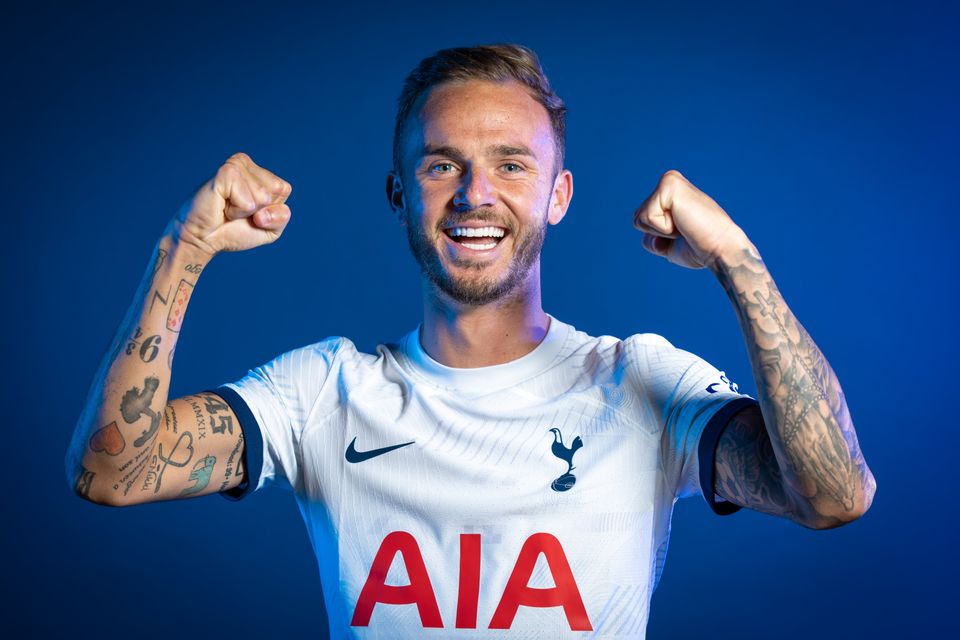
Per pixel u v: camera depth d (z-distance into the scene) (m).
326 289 4.05
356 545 1.40
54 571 3.91
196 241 1.26
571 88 4.00
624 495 1.38
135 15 4.18
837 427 1.19
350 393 1.46
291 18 4.16
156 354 1.27
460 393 1.44
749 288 1.21
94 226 4.15
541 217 1.46
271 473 1.46
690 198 1.22
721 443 1.32
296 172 4.11
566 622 1.34
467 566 1.36
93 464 1.26
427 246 1.44
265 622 3.87
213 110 4.15
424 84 1.48
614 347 1.50
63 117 4.16
